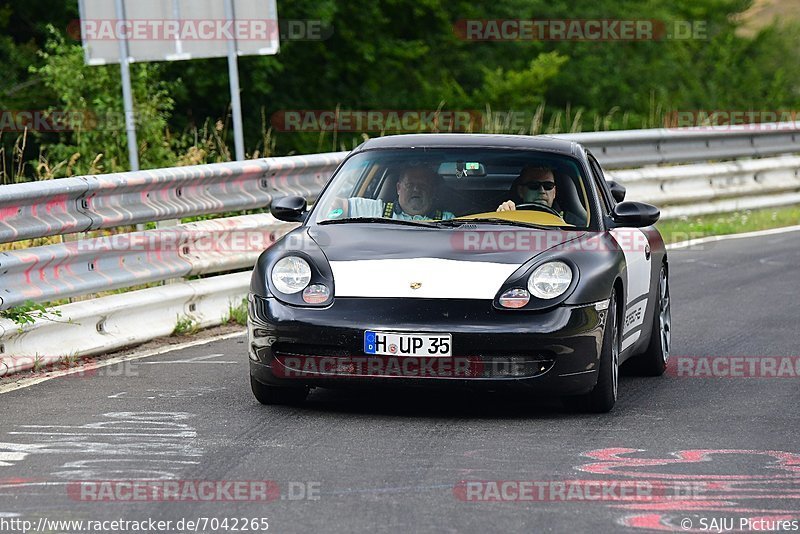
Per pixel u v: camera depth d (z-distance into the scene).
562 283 17.83
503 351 17.41
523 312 17.50
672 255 37.97
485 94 85.75
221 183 27.19
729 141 49.19
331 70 73.06
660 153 46.12
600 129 89.50
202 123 65.94
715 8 110.94
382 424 17.45
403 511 13.05
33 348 21.38
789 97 110.44
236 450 15.81
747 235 42.56
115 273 23.48
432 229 19.08
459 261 18.09
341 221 19.64
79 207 22.95
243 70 65.25
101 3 37.69
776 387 20.75
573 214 19.81
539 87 86.75
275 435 16.69
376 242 18.67
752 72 107.94
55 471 14.68
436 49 86.00
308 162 30.05
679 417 18.33
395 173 20.31
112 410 18.17
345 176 20.66
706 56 107.50
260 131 67.75
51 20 63.12
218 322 25.70
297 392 18.58
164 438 16.45
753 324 26.83
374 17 75.44
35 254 21.48
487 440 16.55
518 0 92.44
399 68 78.88
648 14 97.94
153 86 44.78
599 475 14.67
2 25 61.72
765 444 16.53
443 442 16.39
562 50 93.56
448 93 82.12
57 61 43.44
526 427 17.42
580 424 17.72
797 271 34.62
